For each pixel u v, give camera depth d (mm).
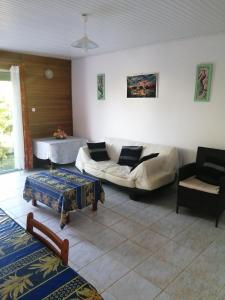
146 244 2637
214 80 3602
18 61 5047
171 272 2221
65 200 2906
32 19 2977
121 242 2672
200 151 3656
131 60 4590
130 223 3084
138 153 4359
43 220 3164
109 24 3164
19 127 5145
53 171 3738
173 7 2596
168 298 1935
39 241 1521
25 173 5172
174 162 3975
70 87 6039
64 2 2486
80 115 5949
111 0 2430
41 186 3209
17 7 2607
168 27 3273
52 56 5461
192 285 2070
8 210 3443
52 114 5793
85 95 5699
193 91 3838
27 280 1181
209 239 2740
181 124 4066
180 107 4035
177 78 3994
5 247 1444
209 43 3570
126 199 3828
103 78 5172
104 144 4902
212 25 3172
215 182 3178
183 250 2537
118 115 5031
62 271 1244
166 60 4086
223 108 3574
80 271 2219
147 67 4367
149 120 4496
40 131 5641
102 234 2830
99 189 3352
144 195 3877
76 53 5113
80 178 3414
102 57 5117
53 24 3178
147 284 2076
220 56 3494
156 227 2988
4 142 5270
